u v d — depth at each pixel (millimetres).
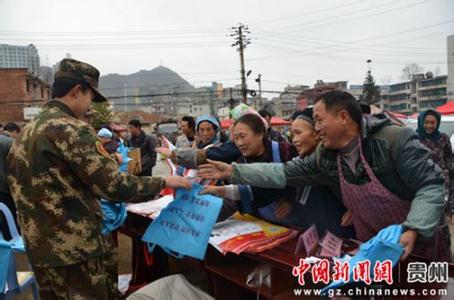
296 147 2328
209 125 4336
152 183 2133
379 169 1858
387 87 63656
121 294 2979
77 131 1987
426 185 1752
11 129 7156
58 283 2066
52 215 1977
